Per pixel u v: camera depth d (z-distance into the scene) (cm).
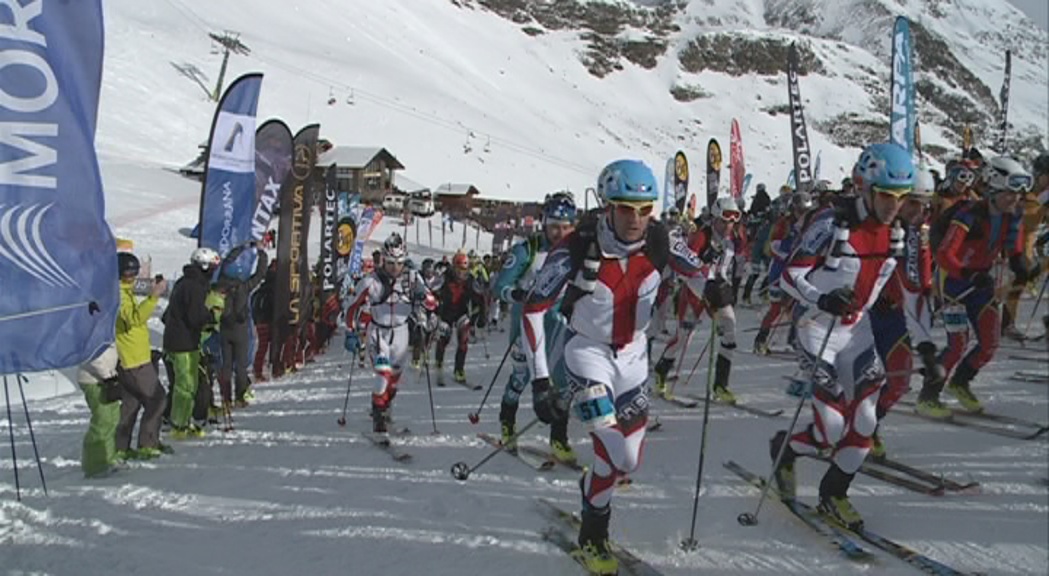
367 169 5028
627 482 454
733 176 1764
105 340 454
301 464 543
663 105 14488
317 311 1219
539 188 7325
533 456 522
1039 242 785
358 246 1394
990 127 15675
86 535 418
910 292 420
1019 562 336
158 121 5069
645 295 340
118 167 3472
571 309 348
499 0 16588
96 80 444
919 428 538
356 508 443
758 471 468
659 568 348
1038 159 759
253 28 8694
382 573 354
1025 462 455
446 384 872
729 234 666
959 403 583
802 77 15712
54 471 552
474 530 400
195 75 6144
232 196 913
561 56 15138
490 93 11369
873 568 336
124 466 556
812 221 393
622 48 16162
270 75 7212
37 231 430
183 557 384
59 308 438
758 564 346
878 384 380
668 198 1978
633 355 348
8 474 546
